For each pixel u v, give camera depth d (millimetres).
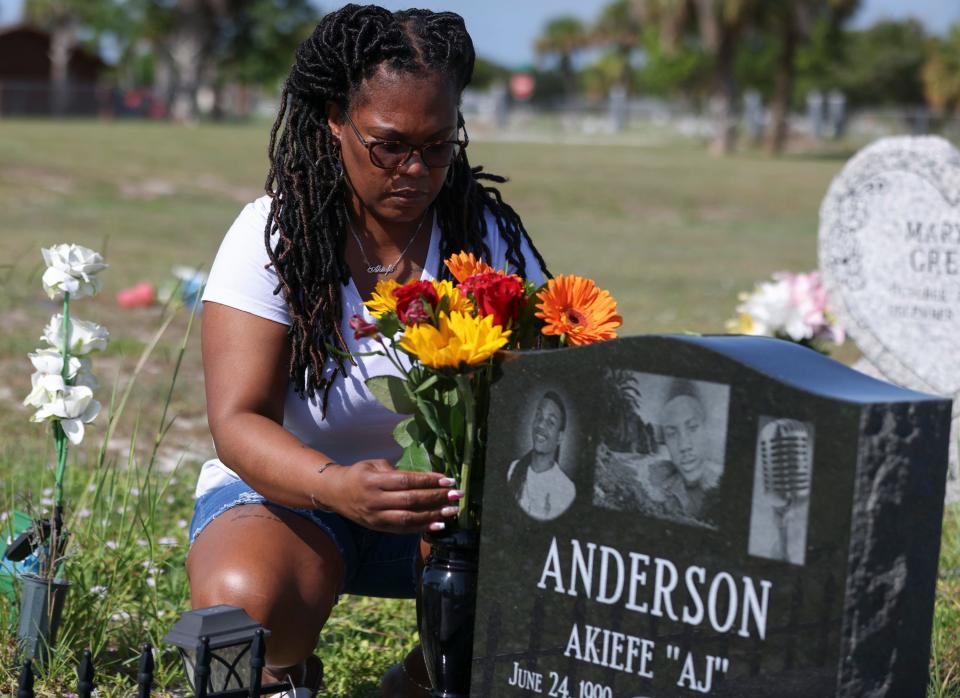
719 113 41938
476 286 2227
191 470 5289
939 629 3367
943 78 56156
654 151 37000
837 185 6195
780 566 1836
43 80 58594
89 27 59375
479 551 2193
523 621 2127
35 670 2922
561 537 2076
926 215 5969
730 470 1882
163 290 9773
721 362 1886
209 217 18062
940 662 3180
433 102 2385
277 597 2395
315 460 2277
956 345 5934
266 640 2428
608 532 2021
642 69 67125
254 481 2354
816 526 1799
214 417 2438
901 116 50156
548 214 20766
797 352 1985
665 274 13680
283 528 2471
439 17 2459
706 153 38562
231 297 2486
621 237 18047
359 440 2627
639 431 1979
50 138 27766
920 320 6031
